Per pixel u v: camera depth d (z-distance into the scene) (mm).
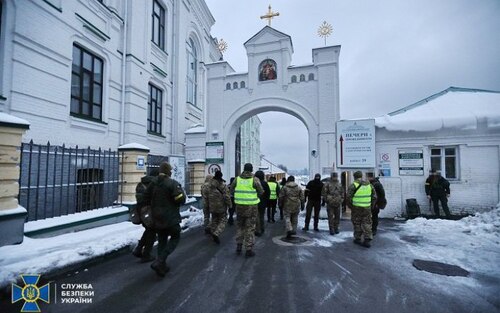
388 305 3494
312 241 6945
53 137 8039
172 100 15688
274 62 13945
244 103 14219
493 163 9750
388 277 4457
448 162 10367
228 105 14500
